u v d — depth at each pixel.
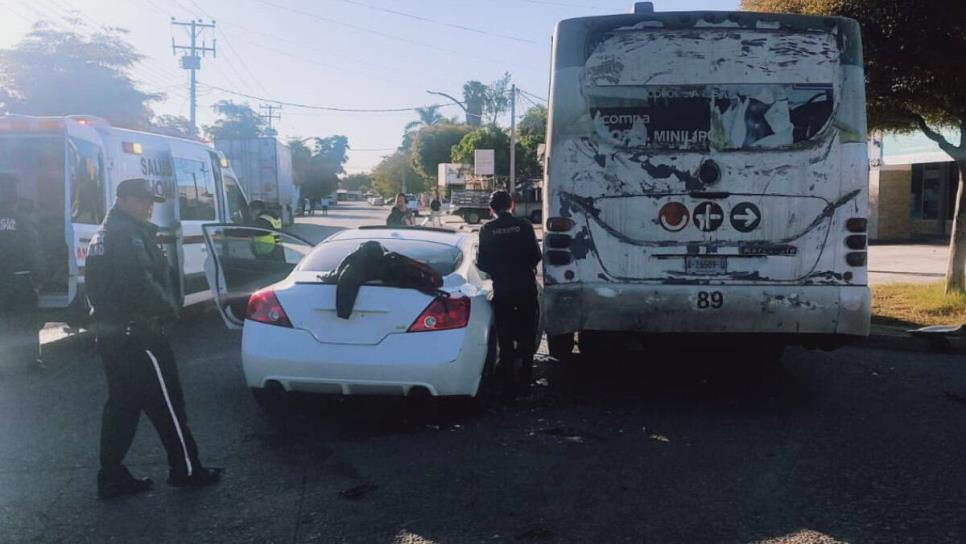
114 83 35.59
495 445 5.87
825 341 6.83
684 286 6.54
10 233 8.43
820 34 6.52
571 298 6.65
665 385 7.75
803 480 5.14
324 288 6.23
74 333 9.95
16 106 34.00
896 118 11.48
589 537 4.30
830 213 6.51
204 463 5.44
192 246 10.95
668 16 6.55
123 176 9.54
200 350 9.30
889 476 5.21
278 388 6.18
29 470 5.29
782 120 6.52
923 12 9.34
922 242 25.11
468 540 4.27
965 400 7.06
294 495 4.88
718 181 6.52
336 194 142.25
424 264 6.49
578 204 6.67
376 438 6.02
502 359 7.17
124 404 4.81
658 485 5.06
